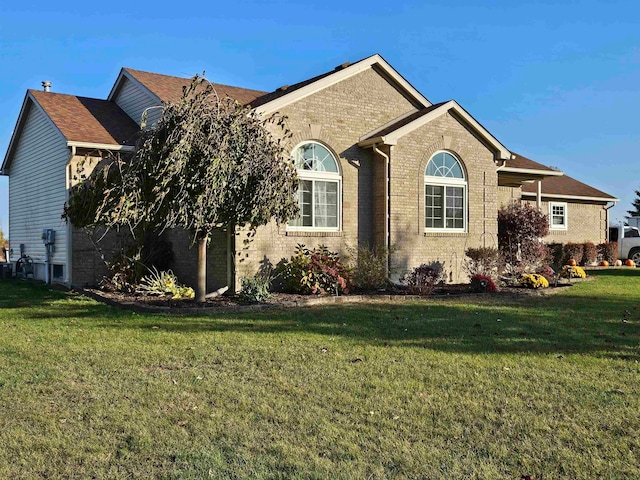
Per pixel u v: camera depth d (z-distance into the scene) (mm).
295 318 9766
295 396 5293
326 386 5602
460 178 16359
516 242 17906
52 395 5312
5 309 11117
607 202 28812
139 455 3990
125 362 6551
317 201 14516
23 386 5574
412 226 15320
